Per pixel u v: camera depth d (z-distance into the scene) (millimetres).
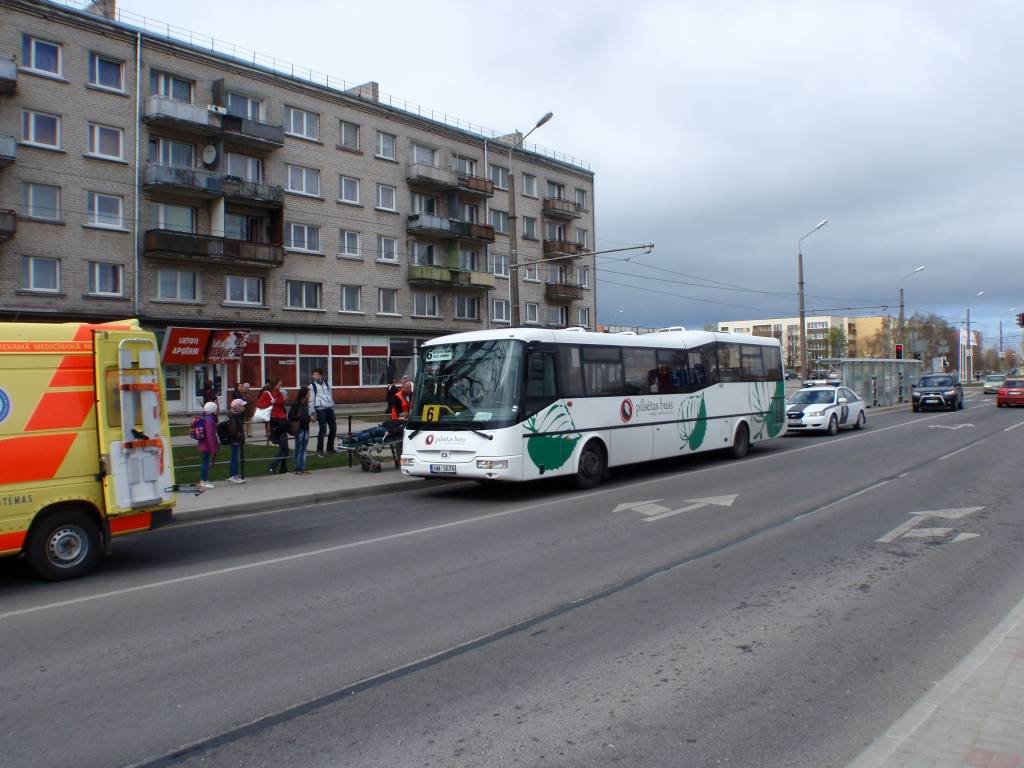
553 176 53969
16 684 4910
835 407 24578
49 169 29234
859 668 4891
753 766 3656
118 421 8164
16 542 7535
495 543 9031
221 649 5492
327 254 39281
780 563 7738
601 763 3701
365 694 4609
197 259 33344
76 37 29969
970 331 90625
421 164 43188
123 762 3836
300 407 15188
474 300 48156
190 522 11141
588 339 13938
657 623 5887
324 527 10438
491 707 4379
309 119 38812
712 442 17234
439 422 12672
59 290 29547
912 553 8078
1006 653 4797
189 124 32562
